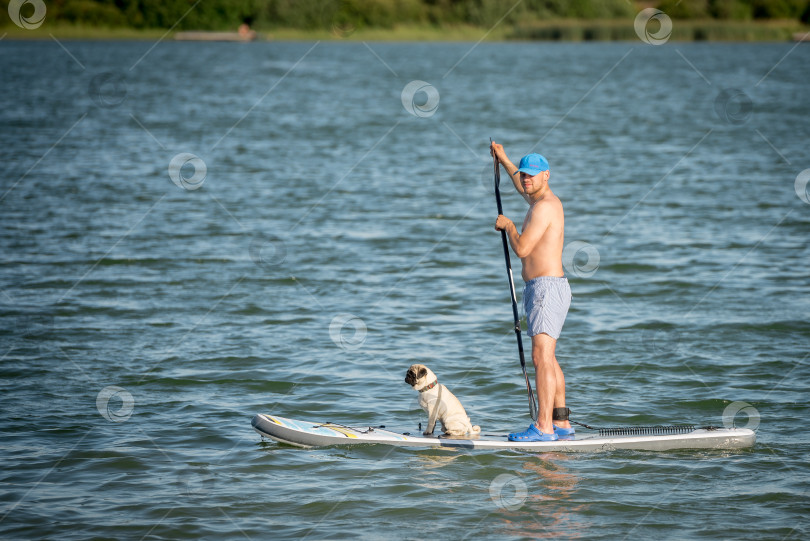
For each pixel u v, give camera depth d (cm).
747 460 2312
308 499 2084
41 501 2061
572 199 6122
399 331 3419
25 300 3762
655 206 5847
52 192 6253
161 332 3384
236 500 2077
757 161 7931
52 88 15750
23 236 4906
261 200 6091
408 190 6531
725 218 5459
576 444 2389
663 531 1928
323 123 11175
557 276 2411
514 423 2589
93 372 2967
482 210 5797
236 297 3847
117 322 3497
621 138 9706
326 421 2584
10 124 10538
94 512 2009
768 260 4450
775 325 3462
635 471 2247
